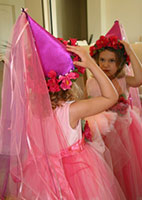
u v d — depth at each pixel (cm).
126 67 151
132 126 143
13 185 88
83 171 93
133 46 192
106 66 139
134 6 359
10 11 239
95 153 103
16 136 84
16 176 86
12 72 81
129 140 136
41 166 84
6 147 88
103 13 372
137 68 138
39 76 82
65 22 348
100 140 115
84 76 162
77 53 92
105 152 120
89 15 375
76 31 383
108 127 128
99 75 93
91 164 97
